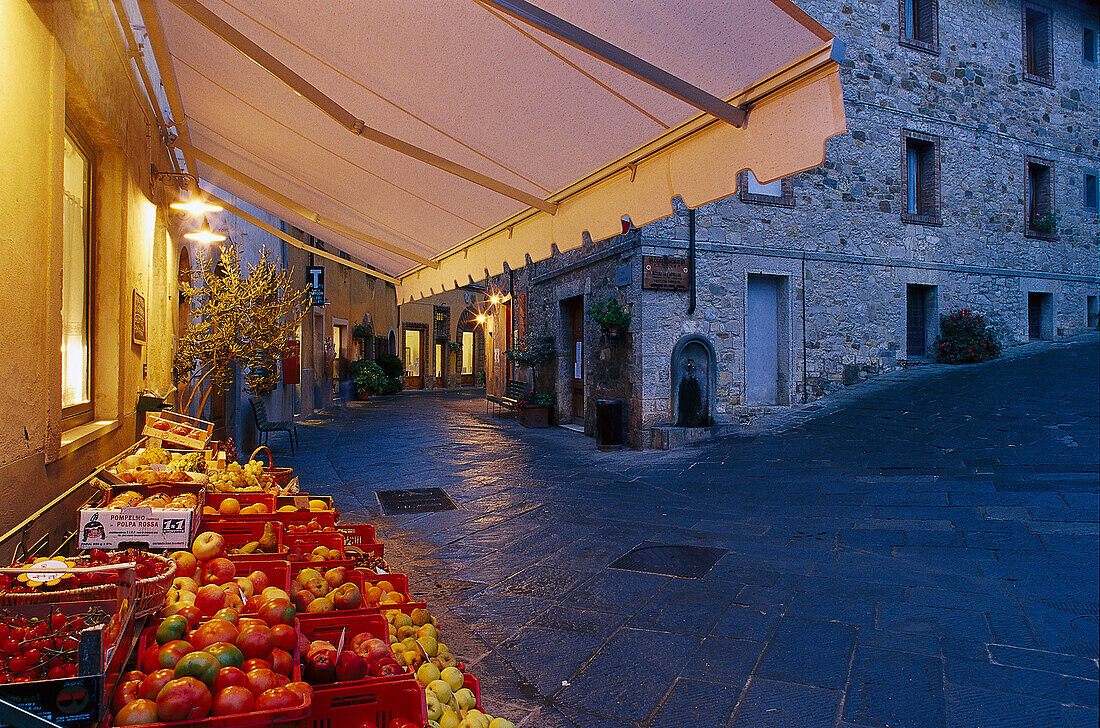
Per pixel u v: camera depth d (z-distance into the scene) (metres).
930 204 13.34
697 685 3.21
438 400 22.92
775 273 11.67
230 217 10.35
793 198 11.85
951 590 4.30
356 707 1.63
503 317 19.62
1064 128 15.10
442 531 6.04
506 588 4.58
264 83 3.69
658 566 4.96
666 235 10.83
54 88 2.38
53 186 2.37
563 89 2.79
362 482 8.26
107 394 3.71
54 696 1.22
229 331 6.07
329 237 6.75
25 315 2.11
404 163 4.05
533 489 7.80
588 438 12.52
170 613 1.82
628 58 2.16
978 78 13.90
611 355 11.79
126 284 3.87
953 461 7.47
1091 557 4.69
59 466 2.53
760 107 2.31
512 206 4.16
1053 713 2.89
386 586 2.63
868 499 6.57
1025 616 3.88
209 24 2.86
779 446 9.27
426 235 5.33
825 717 2.91
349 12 2.72
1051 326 14.81
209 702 1.40
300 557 2.81
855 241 12.40
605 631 3.85
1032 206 15.03
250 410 11.13
